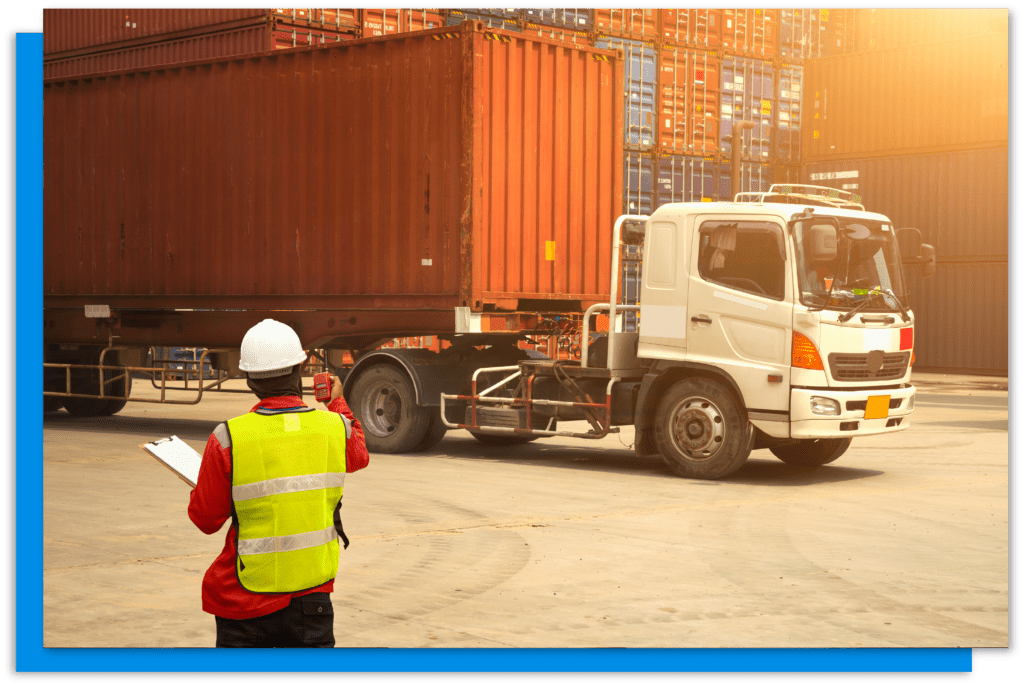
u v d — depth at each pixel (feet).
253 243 37.19
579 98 35.14
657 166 36.11
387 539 20.43
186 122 38.55
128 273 39.96
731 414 27.89
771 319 27.25
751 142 36.52
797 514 23.40
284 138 36.45
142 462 30.78
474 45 32.27
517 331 33.76
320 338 35.83
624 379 30.78
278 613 10.25
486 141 32.76
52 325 41.65
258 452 10.12
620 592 16.67
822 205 29.37
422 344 35.53
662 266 28.99
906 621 15.31
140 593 16.31
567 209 34.96
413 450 34.12
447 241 32.86
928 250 29.12
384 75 34.22
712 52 36.45
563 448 36.68
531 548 19.72
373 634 14.47
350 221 35.06
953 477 29.66
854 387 27.53
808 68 37.06
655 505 24.41
